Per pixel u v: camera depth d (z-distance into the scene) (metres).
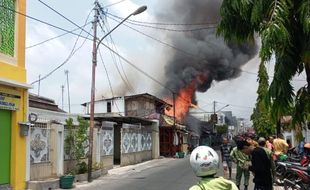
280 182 15.26
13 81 17.17
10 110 17.67
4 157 17.33
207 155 4.28
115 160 35.47
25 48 19.05
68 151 22.03
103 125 27.62
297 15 7.50
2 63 17.23
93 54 23.09
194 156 4.32
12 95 17.61
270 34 7.13
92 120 22.47
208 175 4.29
